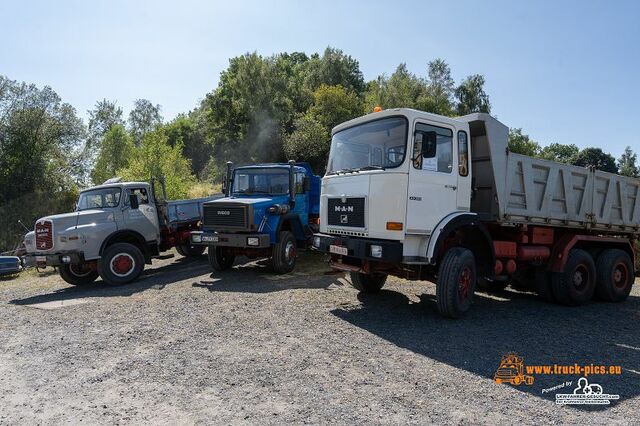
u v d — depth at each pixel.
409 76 50.31
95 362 4.51
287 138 38.00
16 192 32.69
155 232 10.76
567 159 82.00
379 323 5.96
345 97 43.38
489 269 6.64
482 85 52.50
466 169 6.56
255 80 42.75
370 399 3.58
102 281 10.39
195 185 29.20
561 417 3.33
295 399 3.57
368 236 6.09
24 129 34.19
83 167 39.78
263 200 9.90
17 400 3.65
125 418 3.27
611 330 5.93
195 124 63.56
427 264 6.11
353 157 6.66
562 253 7.48
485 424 3.19
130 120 68.19
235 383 3.89
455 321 6.14
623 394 3.79
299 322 5.95
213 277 9.79
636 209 9.02
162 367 4.31
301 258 12.42
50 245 8.98
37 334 5.64
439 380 4.02
